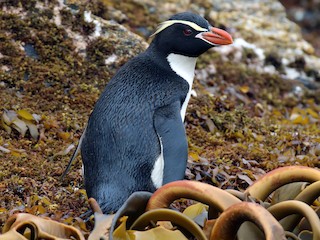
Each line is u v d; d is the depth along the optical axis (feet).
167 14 63.21
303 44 67.56
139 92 35.19
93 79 50.62
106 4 60.08
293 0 94.07
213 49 61.87
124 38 53.11
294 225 28.09
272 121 53.36
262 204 28.60
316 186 27.96
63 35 51.47
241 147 44.80
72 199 36.27
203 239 26.58
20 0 51.47
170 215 27.02
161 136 33.60
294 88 63.16
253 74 62.28
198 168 39.73
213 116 49.42
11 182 37.29
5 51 49.42
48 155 41.70
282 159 43.11
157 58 37.63
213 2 67.41
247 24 66.74
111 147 33.06
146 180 32.94
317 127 53.62
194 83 54.39
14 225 26.81
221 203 26.89
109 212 31.60
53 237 26.18
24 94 47.75
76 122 45.55
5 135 42.86
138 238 26.55
